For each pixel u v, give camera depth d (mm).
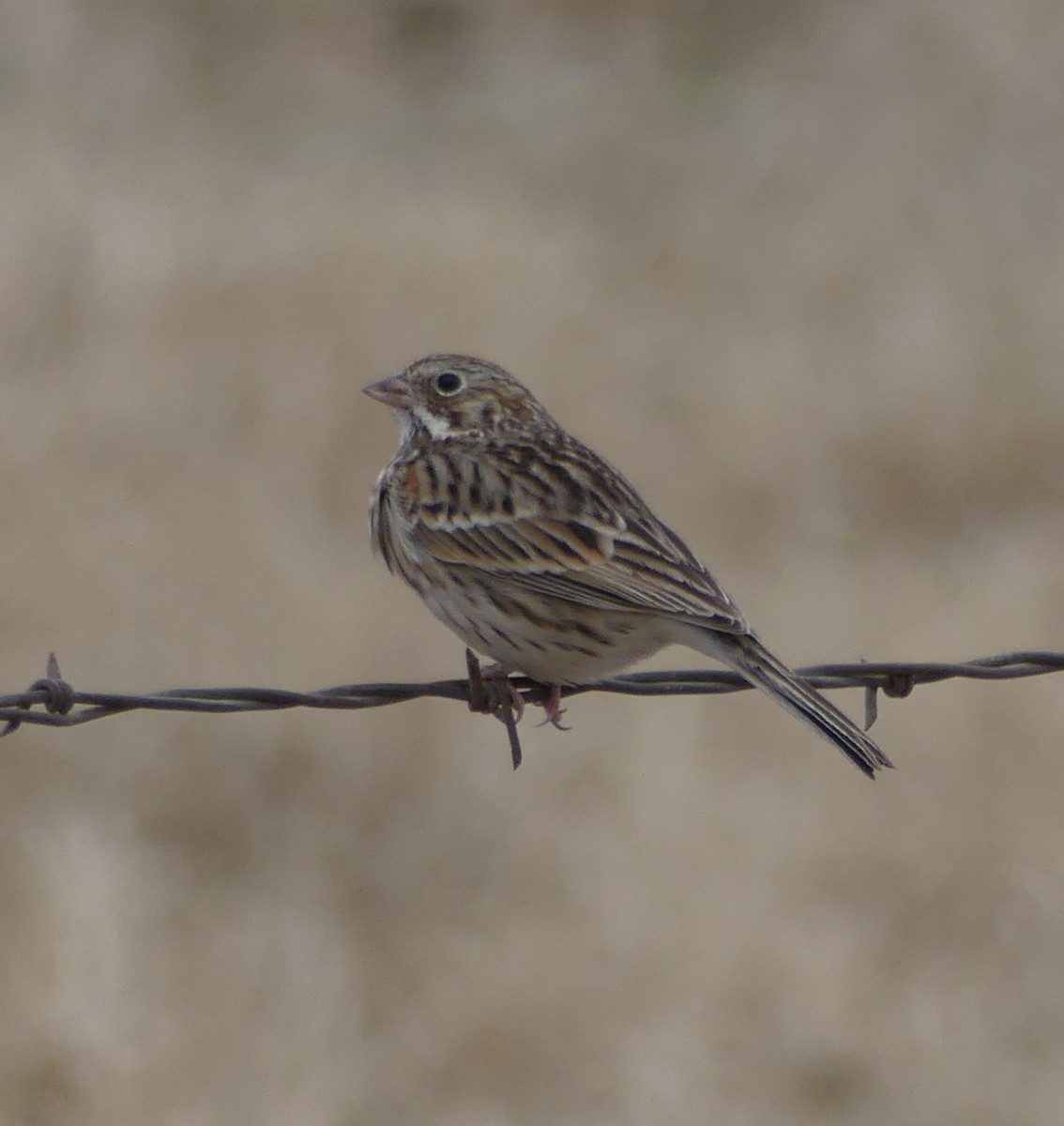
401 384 8836
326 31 32625
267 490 16062
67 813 11992
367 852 12578
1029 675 8367
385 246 19750
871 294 22531
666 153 29125
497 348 19047
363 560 15414
